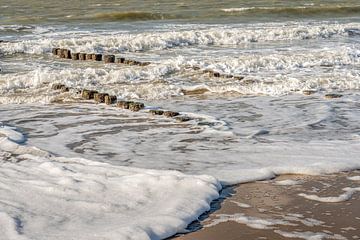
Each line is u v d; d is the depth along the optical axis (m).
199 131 12.00
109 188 8.34
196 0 48.34
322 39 26.42
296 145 10.82
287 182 8.86
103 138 11.50
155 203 7.82
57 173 9.06
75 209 7.62
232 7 43.12
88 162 9.67
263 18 37.25
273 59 19.77
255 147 10.72
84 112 13.84
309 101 14.84
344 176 9.14
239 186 8.67
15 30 29.67
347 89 16.44
